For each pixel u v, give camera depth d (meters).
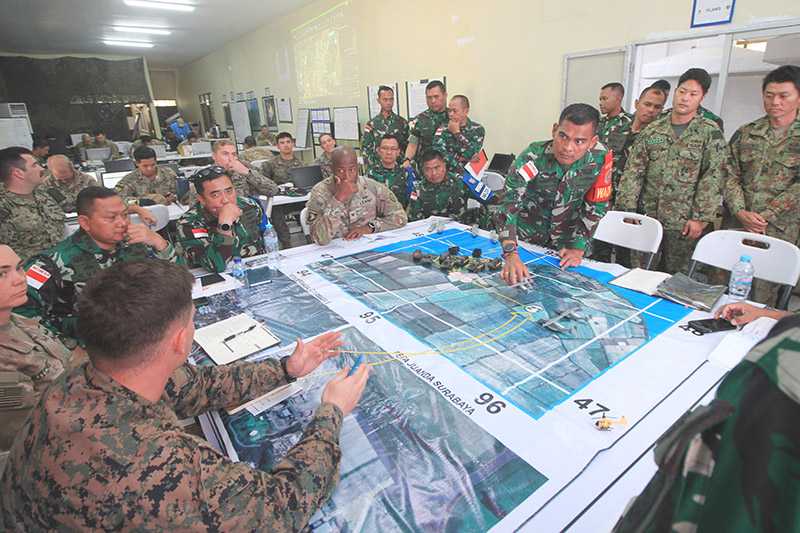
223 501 0.61
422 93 5.21
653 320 1.32
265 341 1.28
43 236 2.82
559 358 1.14
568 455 0.83
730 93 3.06
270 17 7.72
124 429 0.61
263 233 2.58
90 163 6.55
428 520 0.71
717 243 1.81
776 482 0.34
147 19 7.23
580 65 3.62
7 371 1.18
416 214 3.03
